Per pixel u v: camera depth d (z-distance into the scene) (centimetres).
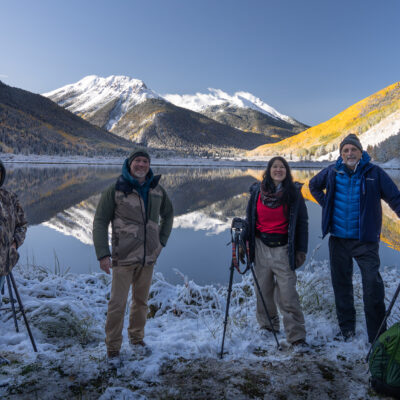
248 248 297
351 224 283
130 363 244
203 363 248
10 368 236
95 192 2167
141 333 274
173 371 237
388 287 400
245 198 1908
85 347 285
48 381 221
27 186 2639
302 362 246
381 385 207
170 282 520
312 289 363
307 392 212
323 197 306
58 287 404
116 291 256
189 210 1423
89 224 1059
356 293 357
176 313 370
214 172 6222
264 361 251
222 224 1074
